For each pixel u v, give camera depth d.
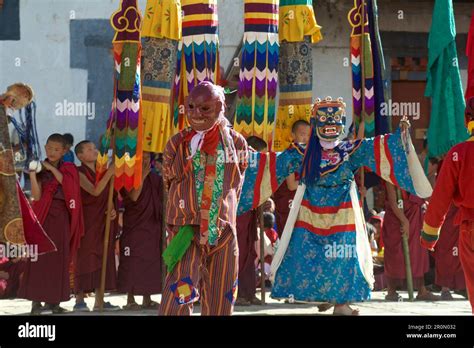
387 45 18.88
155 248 11.38
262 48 11.98
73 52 18.83
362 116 12.09
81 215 10.84
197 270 7.39
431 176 13.28
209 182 7.47
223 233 7.51
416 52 19.02
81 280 11.20
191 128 7.63
